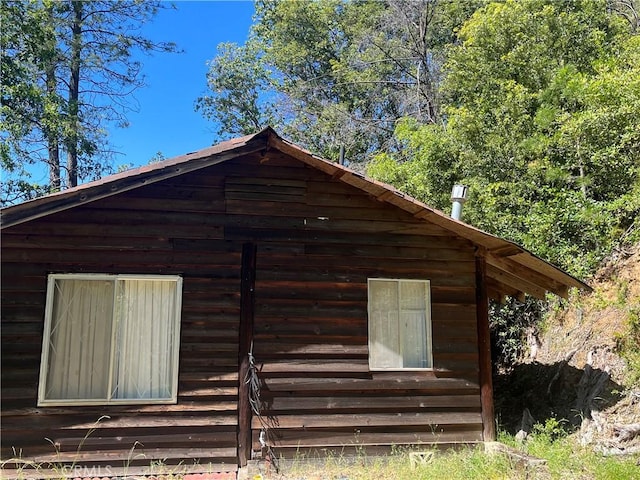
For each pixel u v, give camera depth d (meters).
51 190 18.80
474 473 6.51
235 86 28.58
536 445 7.56
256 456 6.82
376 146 24.89
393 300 7.75
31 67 17.70
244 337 7.02
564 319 10.99
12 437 6.29
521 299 10.12
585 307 10.55
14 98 17.02
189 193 7.21
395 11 23.94
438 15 23.47
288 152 7.18
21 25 17.05
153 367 6.78
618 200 11.21
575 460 6.77
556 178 12.62
